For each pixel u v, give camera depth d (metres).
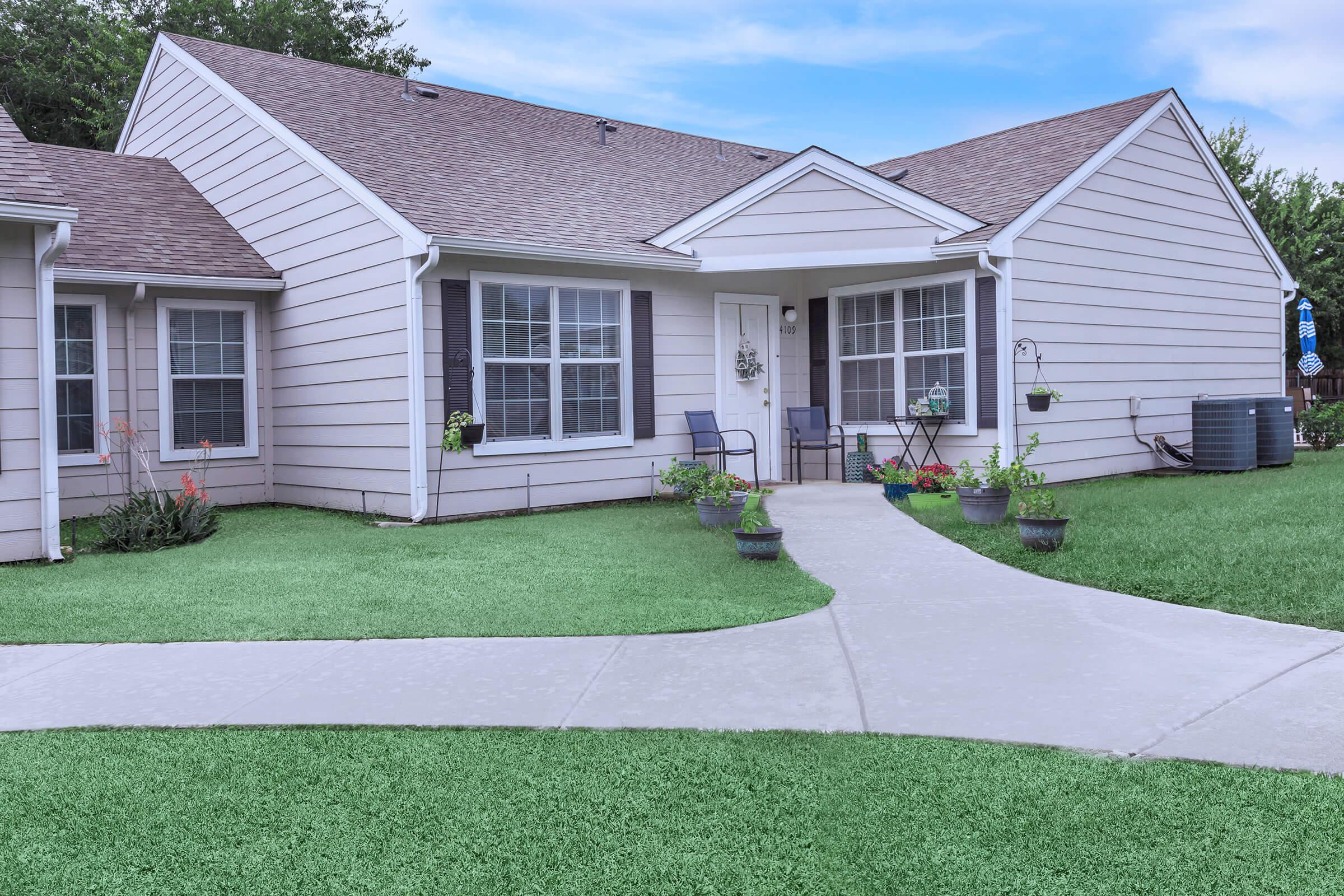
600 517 9.78
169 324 11.24
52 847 2.93
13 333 7.77
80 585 6.86
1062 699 4.01
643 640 5.17
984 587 6.22
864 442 11.84
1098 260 11.63
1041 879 2.60
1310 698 3.89
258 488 11.98
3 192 7.41
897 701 4.05
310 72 13.51
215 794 3.29
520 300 10.41
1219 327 13.58
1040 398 10.64
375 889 2.65
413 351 9.63
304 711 4.12
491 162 12.38
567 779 3.34
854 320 12.09
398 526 9.53
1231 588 5.76
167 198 12.62
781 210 11.30
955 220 10.63
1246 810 2.94
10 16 23.25
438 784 3.33
